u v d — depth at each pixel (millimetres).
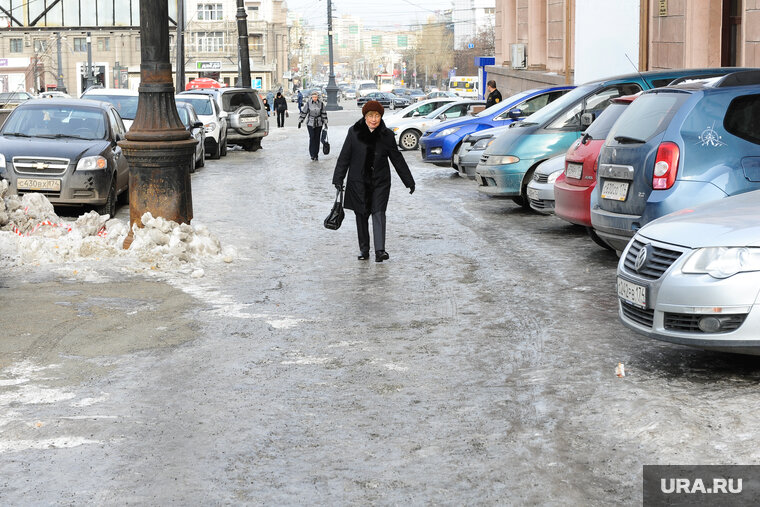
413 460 4539
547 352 6395
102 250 9906
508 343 6672
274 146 33312
